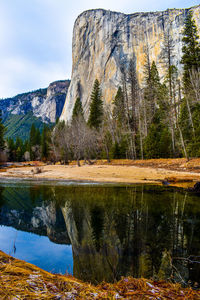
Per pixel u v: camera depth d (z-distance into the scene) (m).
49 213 7.62
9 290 1.26
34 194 12.09
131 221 6.12
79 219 6.60
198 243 4.34
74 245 4.41
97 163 34.62
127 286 1.87
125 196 10.55
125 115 43.25
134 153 33.00
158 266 3.28
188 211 7.25
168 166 22.30
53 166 35.69
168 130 32.19
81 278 2.89
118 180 18.28
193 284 2.64
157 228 5.41
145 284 1.92
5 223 6.40
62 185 16.16
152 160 26.83
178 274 2.97
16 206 8.90
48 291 1.38
